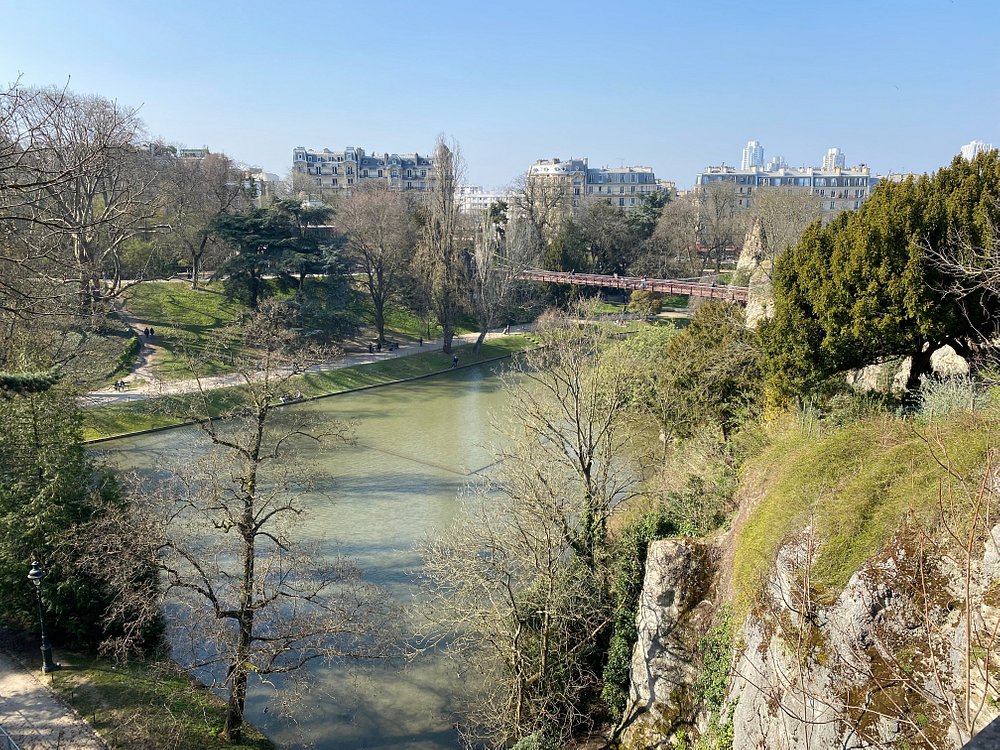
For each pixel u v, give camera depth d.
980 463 10.93
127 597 19.30
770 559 13.89
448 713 20.73
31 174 19.16
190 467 22.73
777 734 11.55
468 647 20.81
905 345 19.67
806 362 21.00
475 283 68.88
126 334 56.56
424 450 42.62
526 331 77.62
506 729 18.33
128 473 30.05
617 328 34.81
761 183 153.50
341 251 67.00
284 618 22.69
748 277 48.22
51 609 21.16
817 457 14.77
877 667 10.20
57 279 22.38
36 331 28.22
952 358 23.27
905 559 10.60
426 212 76.19
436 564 22.05
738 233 91.00
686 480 21.83
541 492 21.56
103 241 56.44
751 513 16.42
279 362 29.27
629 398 27.58
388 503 34.66
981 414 12.74
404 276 69.19
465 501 34.06
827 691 10.66
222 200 70.44
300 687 20.45
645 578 18.34
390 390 57.38
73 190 42.81
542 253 87.62
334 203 93.00
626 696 19.56
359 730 19.98
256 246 62.44
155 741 17.94
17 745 17.52
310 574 22.61
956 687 9.24
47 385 20.64
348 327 63.25
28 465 22.61
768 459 18.39
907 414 17.77
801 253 21.36
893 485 12.31
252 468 20.62
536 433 23.70
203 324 61.97
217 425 44.25
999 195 18.42
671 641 17.06
